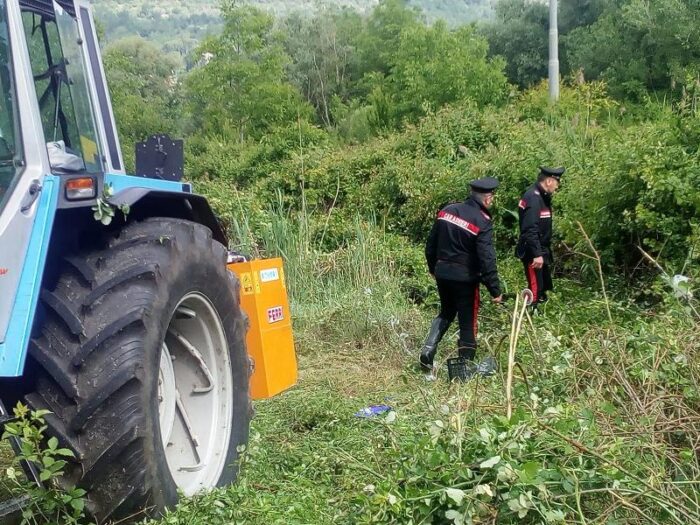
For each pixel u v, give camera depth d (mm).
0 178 3336
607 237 9320
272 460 4598
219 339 4254
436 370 6637
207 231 4152
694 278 6062
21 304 3219
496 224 11078
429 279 10148
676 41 25719
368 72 49781
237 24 32781
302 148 16484
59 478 3316
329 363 7648
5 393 3410
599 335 5230
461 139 14719
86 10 4328
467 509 3137
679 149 8766
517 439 3426
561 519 3043
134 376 3311
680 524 3070
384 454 3893
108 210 3562
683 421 3939
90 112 4156
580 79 18203
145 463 3352
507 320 7871
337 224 12477
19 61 3457
